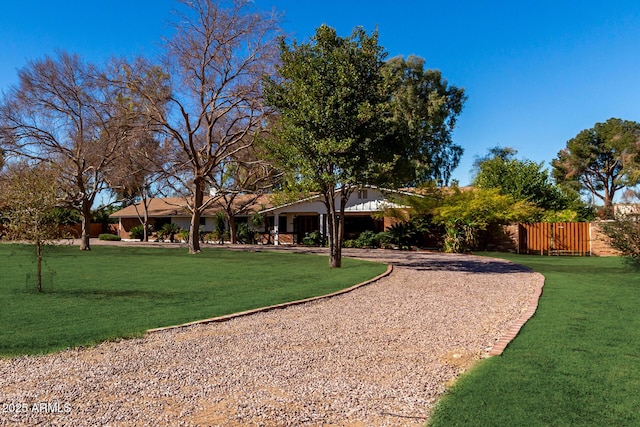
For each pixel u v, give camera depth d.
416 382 4.86
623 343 6.02
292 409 4.17
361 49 15.11
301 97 14.56
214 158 25.06
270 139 16.16
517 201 26.22
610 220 16.55
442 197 27.44
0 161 24.12
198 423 3.88
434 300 9.88
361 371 5.24
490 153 55.06
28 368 5.25
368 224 33.25
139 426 3.82
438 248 28.19
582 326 7.02
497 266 17.09
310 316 8.25
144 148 28.25
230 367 5.38
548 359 5.34
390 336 6.84
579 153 47.84
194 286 11.44
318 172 15.01
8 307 8.58
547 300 9.39
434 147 44.59
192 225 24.80
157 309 8.50
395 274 14.54
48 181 10.88
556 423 3.69
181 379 4.95
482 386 4.52
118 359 5.62
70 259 19.61
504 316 8.20
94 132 26.50
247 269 15.62
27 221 10.18
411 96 41.25
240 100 24.02
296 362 5.57
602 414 3.84
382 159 15.51
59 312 8.16
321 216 32.84
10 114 24.41
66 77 24.66
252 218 37.72
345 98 14.82
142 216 46.41
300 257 21.27
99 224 50.94
